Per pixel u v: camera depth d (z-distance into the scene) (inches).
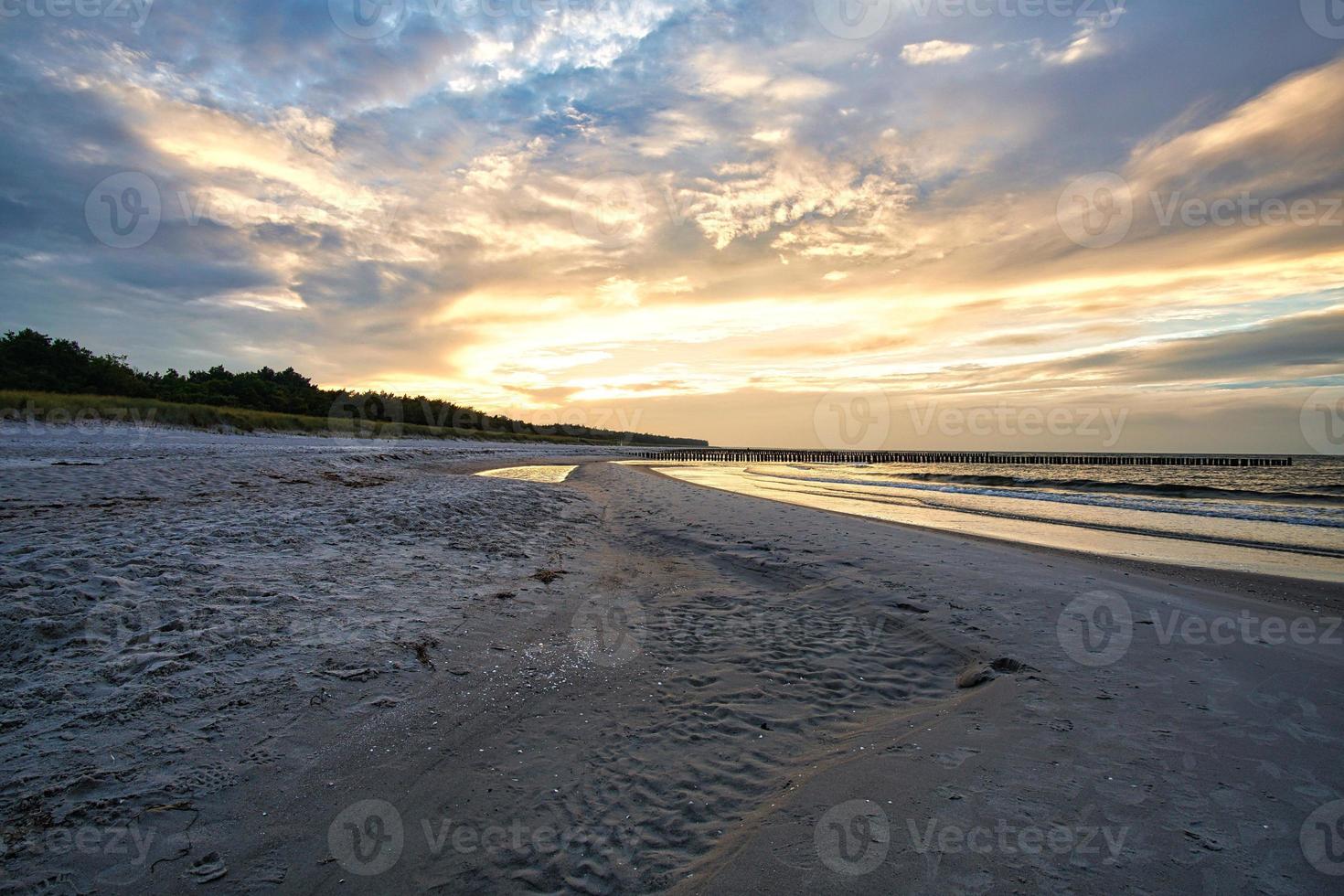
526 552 315.9
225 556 237.3
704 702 165.0
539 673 175.6
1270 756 133.3
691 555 349.1
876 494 781.9
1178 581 290.2
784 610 248.8
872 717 158.2
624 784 125.6
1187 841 105.1
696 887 96.0
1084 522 511.2
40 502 302.7
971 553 347.9
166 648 159.5
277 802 112.0
